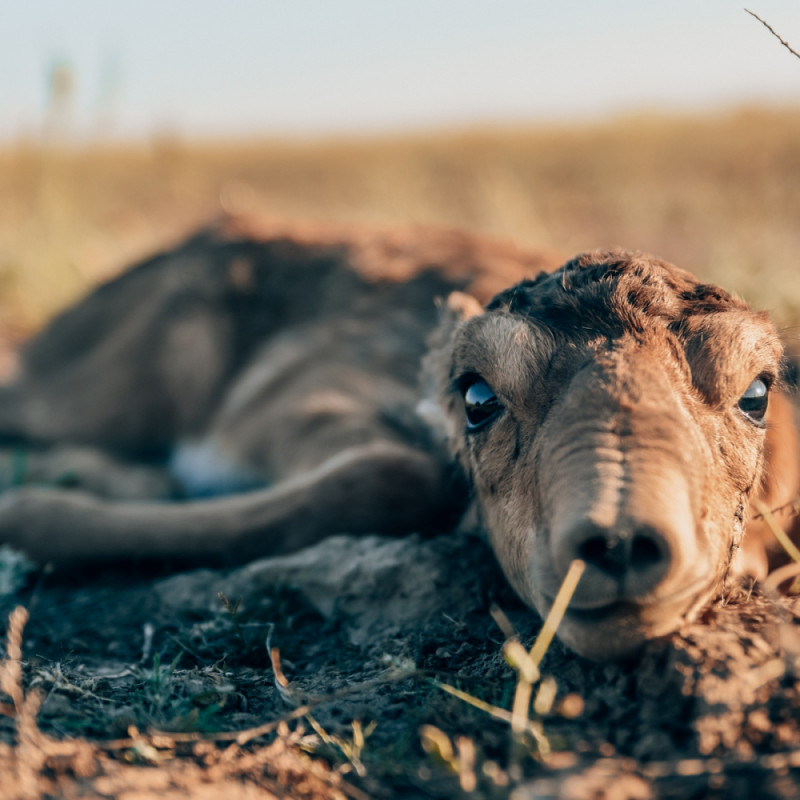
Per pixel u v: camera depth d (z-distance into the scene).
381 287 1.03
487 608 0.68
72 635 0.70
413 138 4.62
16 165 2.29
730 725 0.55
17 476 0.99
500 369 0.63
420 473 0.77
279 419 0.95
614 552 0.55
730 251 1.40
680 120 3.53
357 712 0.60
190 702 0.61
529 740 0.56
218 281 1.10
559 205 2.39
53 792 0.54
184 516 0.79
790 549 0.64
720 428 0.61
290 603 0.71
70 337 1.18
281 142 4.88
